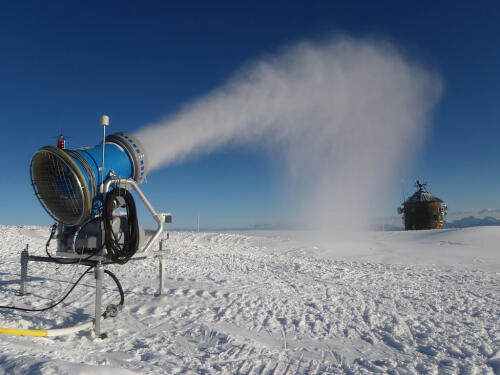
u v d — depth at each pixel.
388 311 5.54
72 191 4.10
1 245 12.94
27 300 5.00
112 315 4.35
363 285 7.98
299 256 16.44
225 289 6.45
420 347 3.99
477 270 11.51
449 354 3.79
